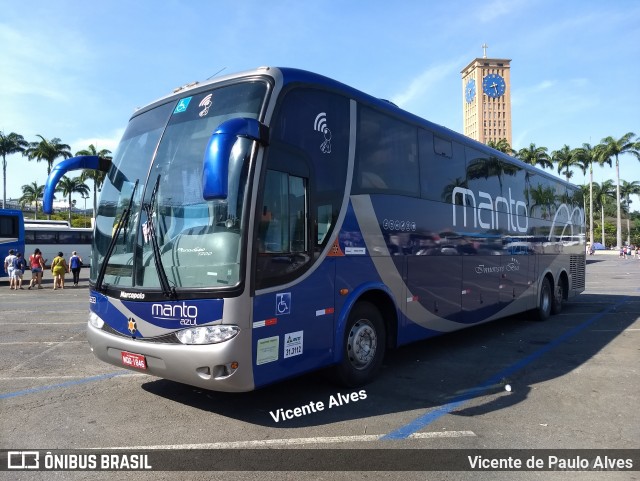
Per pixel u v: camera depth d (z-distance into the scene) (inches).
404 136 269.3
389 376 255.6
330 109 219.0
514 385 240.7
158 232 189.5
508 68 4623.5
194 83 220.2
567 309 529.3
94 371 261.6
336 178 217.9
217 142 150.8
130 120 235.3
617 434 179.3
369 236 235.1
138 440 171.6
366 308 236.7
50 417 193.6
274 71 196.9
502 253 370.3
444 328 295.7
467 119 4808.1
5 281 1026.7
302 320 195.3
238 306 169.9
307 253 198.5
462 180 323.0
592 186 2807.6
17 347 324.2
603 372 265.1
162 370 181.0
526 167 424.8
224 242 174.2
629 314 489.1
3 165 2076.8
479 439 173.9
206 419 191.5
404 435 176.9
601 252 2534.5
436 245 289.4
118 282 197.9
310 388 231.9
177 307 176.2
